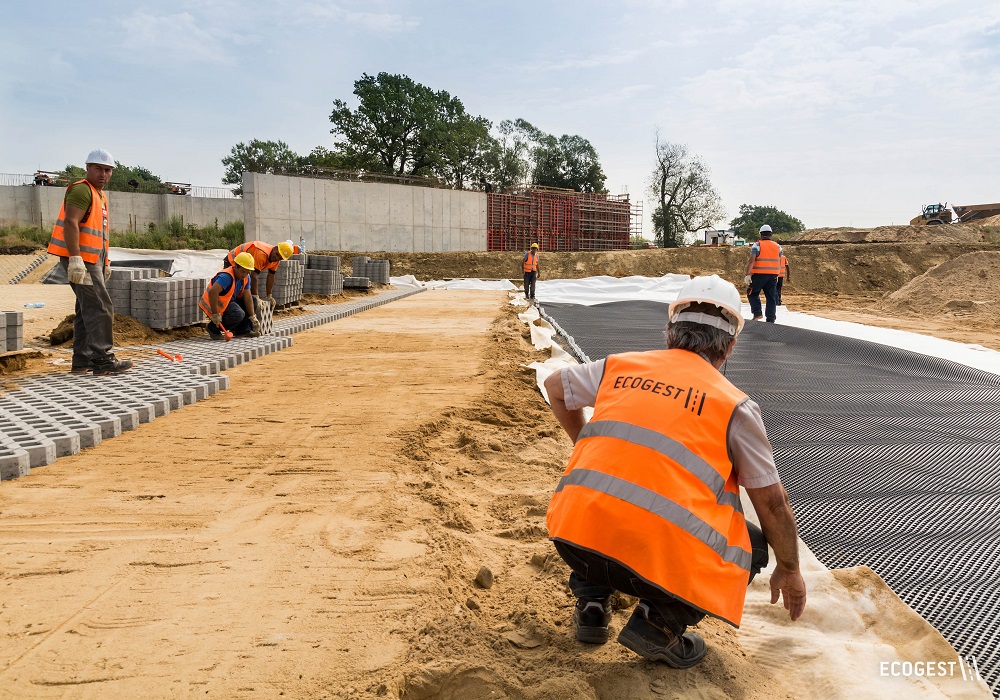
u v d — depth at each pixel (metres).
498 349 9.70
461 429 5.55
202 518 3.65
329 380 7.51
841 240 45.16
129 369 7.25
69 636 2.50
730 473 2.22
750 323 12.65
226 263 10.14
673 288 22.39
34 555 3.16
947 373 7.78
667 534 2.05
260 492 4.07
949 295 16.42
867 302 20.67
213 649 2.43
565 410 2.65
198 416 5.88
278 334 10.70
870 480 4.32
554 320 13.42
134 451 4.85
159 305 9.84
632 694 2.19
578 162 64.31
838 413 6.01
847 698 2.20
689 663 2.31
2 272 25.95
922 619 2.61
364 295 20.50
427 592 2.87
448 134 52.38
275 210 33.75
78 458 4.67
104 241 6.96
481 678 2.22
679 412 2.21
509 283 26.64
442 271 33.12
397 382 7.39
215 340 9.83
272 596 2.82
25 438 4.68
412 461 4.71
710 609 2.04
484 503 4.02
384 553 3.26
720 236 43.91
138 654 2.39
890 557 3.27
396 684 2.19
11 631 2.52
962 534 3.52
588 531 2.12
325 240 35.28
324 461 4.68
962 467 4.54
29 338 9.62
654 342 10.35
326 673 2.29
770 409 6.17
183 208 46.66
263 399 6.56
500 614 2.76
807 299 22.20
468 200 41.12
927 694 2.21
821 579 2.89
